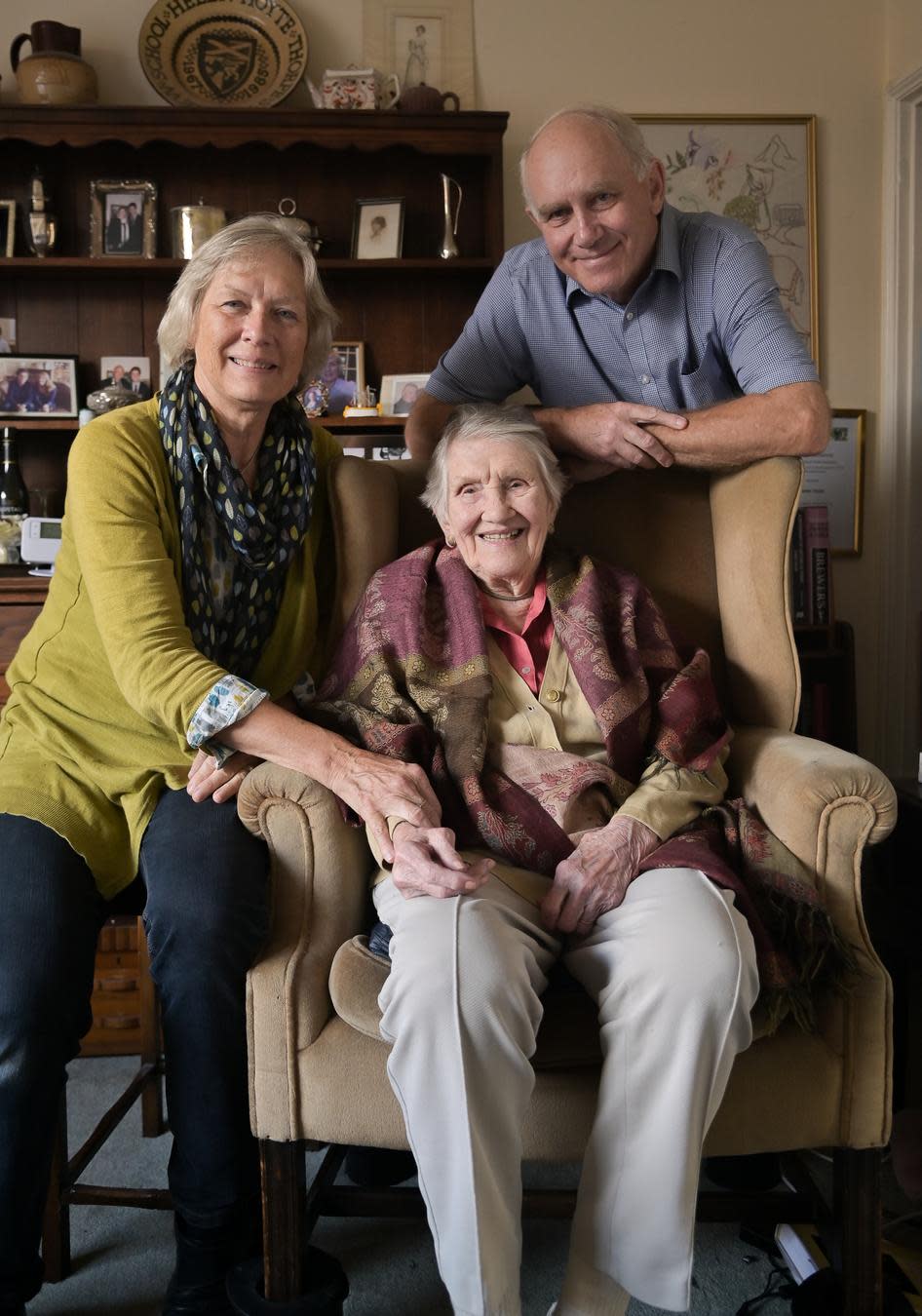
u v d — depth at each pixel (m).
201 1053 1.29
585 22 3.14
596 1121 1.15
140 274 2.98
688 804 1.39
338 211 3.11
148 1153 1.85
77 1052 1.36
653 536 1.81
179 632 1.39
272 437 1.58
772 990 1.19
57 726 1.45
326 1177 1.42
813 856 1.28
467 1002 1.12
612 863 1.30
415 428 1.94
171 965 1.30
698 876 1.26
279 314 1.50
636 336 1.87
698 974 1.13
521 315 1.94
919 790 2.21
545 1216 1.29
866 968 1.23
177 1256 1.36
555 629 1.54
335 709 1.46
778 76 3.18
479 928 1.17
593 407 1.71
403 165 3.11
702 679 1.54
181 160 3.06
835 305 3.23
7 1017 1.26
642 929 1.19
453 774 1.40
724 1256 1.55
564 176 1.69
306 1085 1.23
